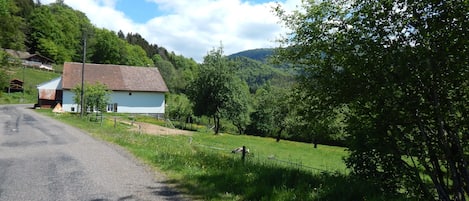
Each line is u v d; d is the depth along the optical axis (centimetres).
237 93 4700
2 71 3081
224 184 882
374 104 759
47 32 12612
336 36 846
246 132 6391
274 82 5488
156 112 6656
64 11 14988
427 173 764
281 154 2619
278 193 761
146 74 6881
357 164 812
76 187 880
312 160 2381
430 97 707
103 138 1970
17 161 1233
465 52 661
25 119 3384
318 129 966
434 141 732
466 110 682
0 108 5203
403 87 707
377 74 744
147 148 1561
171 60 19575
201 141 2872
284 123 4322
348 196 715
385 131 766
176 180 951
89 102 4269
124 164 1184
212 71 4584
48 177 988
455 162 713
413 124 743
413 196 743
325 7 900
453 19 673
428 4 684
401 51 700
